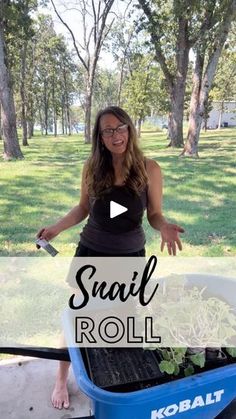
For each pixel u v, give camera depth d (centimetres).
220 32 1112
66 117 4175
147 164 172
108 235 171
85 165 181
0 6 1214
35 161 1048
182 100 1591
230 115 4103
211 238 428
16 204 570
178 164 963
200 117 1164
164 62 1598
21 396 191
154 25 1491
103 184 167
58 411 183
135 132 166
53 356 165
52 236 188
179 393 127
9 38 1430
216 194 634
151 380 133
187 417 134
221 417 139
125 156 164
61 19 2025
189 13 1265
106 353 145
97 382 132
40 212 531
